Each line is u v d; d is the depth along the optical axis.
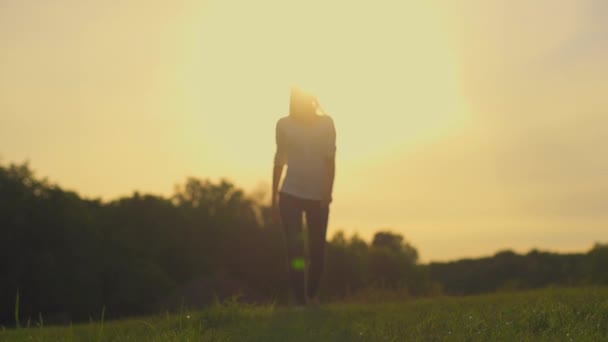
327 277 81.19
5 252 52.59
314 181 7.50
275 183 7.60
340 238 96.38
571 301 5.49
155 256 72.25
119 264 60.91
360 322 4.99
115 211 73.81
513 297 7.71
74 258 55.31
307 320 5.23
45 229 54.38
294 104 7.54
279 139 7.54
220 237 84.56
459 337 3.73
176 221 77.12
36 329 5.96
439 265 31.70
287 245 7.43
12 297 51.56
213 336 4.16
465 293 11.66
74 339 4.66
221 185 93.44
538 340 3.48
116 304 59.22
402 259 89.62
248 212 92.81
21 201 54.88
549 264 17.48
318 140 7.53
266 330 4.44
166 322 5.82
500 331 3.82
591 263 15.87
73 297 53.91
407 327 4.41
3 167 56.00
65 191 58.34
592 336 3.38
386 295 10.75
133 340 4.34
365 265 87.94
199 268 75.75
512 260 21.28
